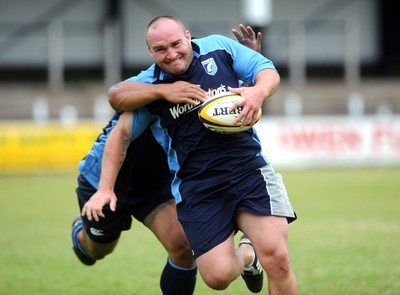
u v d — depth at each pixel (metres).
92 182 21.62
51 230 36.62
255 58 18.47
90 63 100.00
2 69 100.44
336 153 66.88
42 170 65.75
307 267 27.69
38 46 100.69
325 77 104.12
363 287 24.33
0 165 65.62
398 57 105.69
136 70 103.19
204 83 18.22
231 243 18.16
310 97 91.69
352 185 53.66
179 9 103.38
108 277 26.64
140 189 21.06
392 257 29.12
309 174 61.56
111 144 19.19
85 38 99.69
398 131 67.62
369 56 105.94
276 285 17.39
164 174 20.92
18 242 33.56
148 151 20.27
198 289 24.66
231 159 18.17
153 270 27.75
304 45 103.94
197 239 18.17
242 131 17.89
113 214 21.50
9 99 89.69
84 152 66.25
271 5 105.00
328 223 37.56
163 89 18.08
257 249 17.66
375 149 67.38
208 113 17.61
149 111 18.73
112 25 93.00
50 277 26.67
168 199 20.78
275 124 65.94
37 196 49.62
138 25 102.88
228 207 18.19
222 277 17.77
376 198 46.75
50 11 101.19
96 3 101.75
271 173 18.30
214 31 103.75
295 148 66.31
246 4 79.12
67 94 90.81
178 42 17.72
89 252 23.66
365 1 105.19
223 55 18.55
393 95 92.88
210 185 18.17
